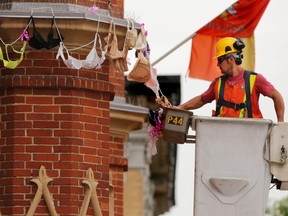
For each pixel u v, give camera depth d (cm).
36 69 2177
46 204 2155
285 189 2145
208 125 2142
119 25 2172
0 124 2183
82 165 2175
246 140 2136
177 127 2170
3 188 2170
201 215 2133
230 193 2130
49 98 2175
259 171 2134
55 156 2169
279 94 2197
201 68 2870
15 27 2152
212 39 2870
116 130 2627
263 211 2131
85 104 2184
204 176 2136
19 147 2170
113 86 2209
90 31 2159
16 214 2158
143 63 2197
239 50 2211
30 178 2164
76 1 2197
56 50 2177
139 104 3328
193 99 2233
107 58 2195
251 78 2205
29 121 2172
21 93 2173
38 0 2189
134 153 4544
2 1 2197
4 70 2184
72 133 2172
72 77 2175
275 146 2138
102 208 2186
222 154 2138
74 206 2161
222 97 2208
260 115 2206
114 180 2628
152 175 5447
